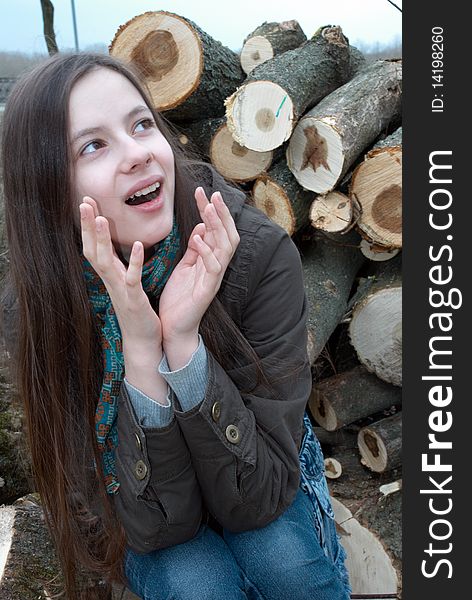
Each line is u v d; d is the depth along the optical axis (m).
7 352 1.32
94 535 1.35
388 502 1.97
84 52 1.15
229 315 1.27
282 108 1.90
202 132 2.23
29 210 1.12
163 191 1.15
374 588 1.88
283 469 1.20
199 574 1.18
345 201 1.91
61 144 1.08
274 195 2.01
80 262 1.15
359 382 2.13
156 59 2.05
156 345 1.12
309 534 1.25
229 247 1.09
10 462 1.89
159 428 1.11
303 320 1.30
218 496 1.17
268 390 1.24
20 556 1.48
